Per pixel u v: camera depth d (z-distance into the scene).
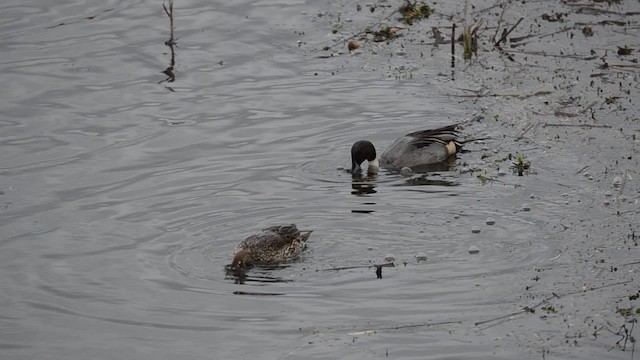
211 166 19.33
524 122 20.94
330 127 21.19
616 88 22.23
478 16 26.62
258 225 16.66
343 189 18.31
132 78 23.88
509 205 17.16
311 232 16.00
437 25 26.30
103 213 17.23
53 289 14.57
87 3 28.47
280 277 14.74
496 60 24.09
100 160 19.62
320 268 15.02
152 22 27.16
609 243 15.51
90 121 21.53
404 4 27.30
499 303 13.83
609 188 17.67
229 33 26.33
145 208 17.42
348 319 13.52
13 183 18.59
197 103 22.48
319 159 19.77
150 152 20.03
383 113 21.77
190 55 25.12
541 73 23.19
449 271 14.78
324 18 26.95
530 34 25.34
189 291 14.41
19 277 14.95
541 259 15.05
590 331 13.07
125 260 15.45
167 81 23.70
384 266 15.01
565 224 16.27
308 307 13.85
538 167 18.81
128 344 13.10
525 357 12.53
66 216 17.14
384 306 13.83
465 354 12.63
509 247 15.51
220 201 17.67
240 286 14.51
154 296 14.29
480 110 21.64
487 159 19.44
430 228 16.33
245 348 12.93
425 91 22.77
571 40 24.89
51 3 28.42
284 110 22.06
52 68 24.31
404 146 19.64
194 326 13.48
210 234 16.34
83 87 23.30
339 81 23.48
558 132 20.36
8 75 23.83
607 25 25.70
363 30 26.12
